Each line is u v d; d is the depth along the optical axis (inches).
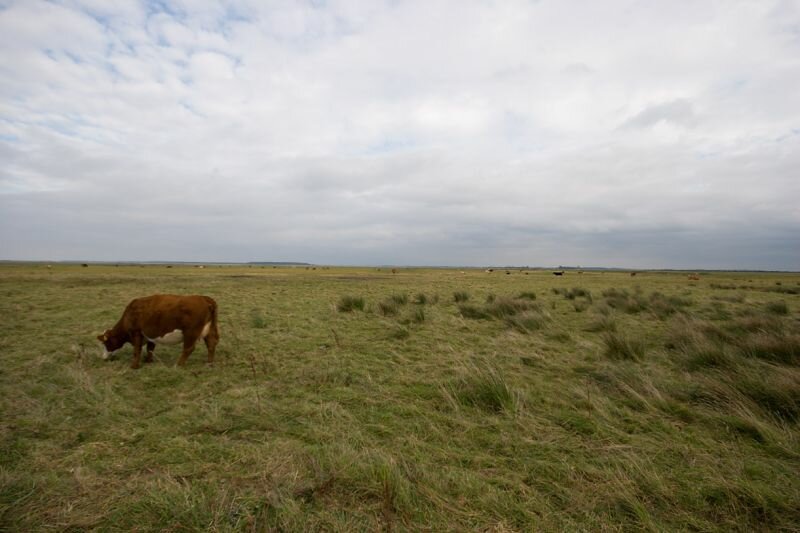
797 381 206.5
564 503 124.9
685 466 146.9
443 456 155.8
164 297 299.4
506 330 442.9
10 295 789.2
